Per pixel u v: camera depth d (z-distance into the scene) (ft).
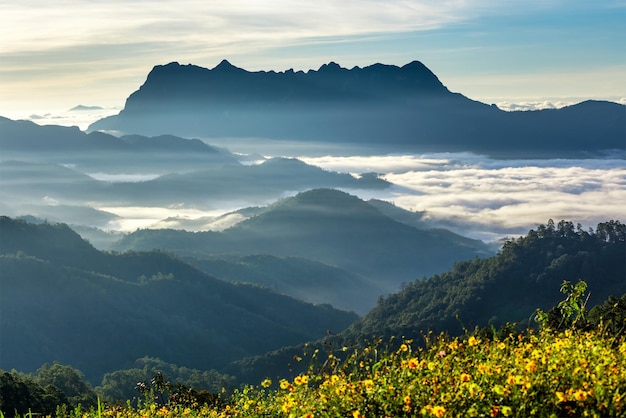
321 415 20.39
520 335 26.08
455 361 21.66
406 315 445.37
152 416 34.32
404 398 19.45
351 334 438.40
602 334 25.67
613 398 17.60
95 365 456.04
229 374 362.33
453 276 493.77
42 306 487.61
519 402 18.20
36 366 439.63
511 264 467.93
